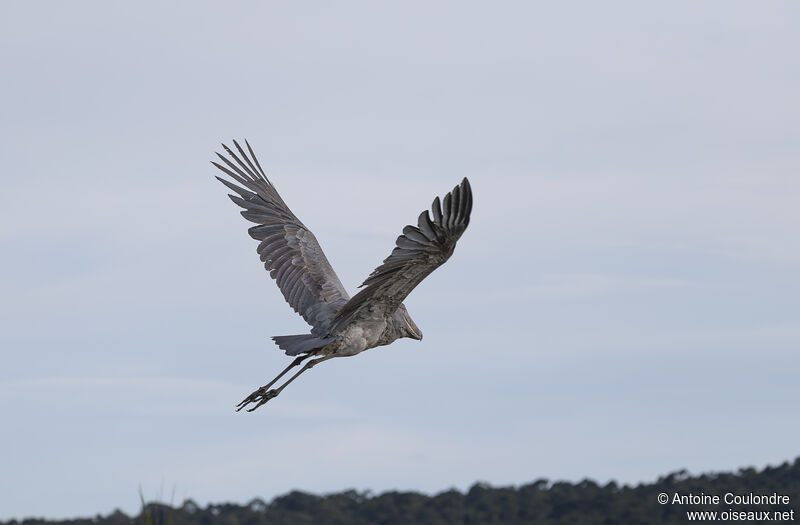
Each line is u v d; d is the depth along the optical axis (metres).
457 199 8.99
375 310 10.91
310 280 12.44
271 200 13.30
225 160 13.25
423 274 10.05
